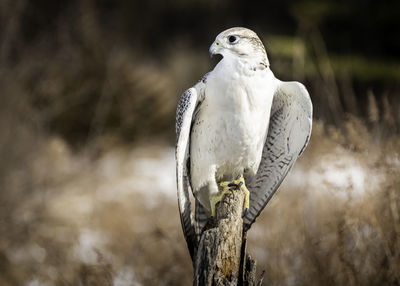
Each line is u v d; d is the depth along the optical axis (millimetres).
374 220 7090
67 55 17594
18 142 13891
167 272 8828
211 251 5230
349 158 7695
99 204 13203
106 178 14953
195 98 6117
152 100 18016
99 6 27656
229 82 6188
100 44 18344
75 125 17016
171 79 22234
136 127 17672
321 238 7809
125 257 9711
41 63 16641
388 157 7273
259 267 8156
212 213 6414
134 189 14445
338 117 9594
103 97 17234
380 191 7168
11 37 15773
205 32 32250
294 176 8898
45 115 16297
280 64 17344
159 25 31891
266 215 8688
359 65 22156
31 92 16547
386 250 7051
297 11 23469
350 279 7090
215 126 6387
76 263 10258
